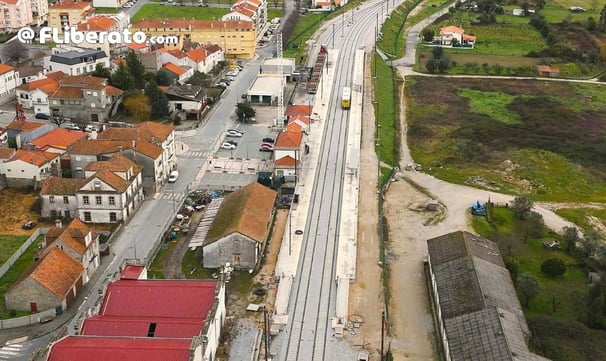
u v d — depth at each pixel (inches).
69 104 7500.0
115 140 6013.8
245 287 4544.8
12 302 4202.8
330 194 5949.8
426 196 6156.5
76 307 4315.9
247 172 6441.9
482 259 4466.0
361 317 4252.0
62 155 6102.4
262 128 7637.8
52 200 5383.9
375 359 3860.7
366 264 4881.9
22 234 5211.6
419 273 4830.2
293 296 4424.2
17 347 3902.6
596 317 4234.7
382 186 6235.2
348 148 6998.0
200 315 3732.8
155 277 4643.2
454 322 3831.2
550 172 6761.8
